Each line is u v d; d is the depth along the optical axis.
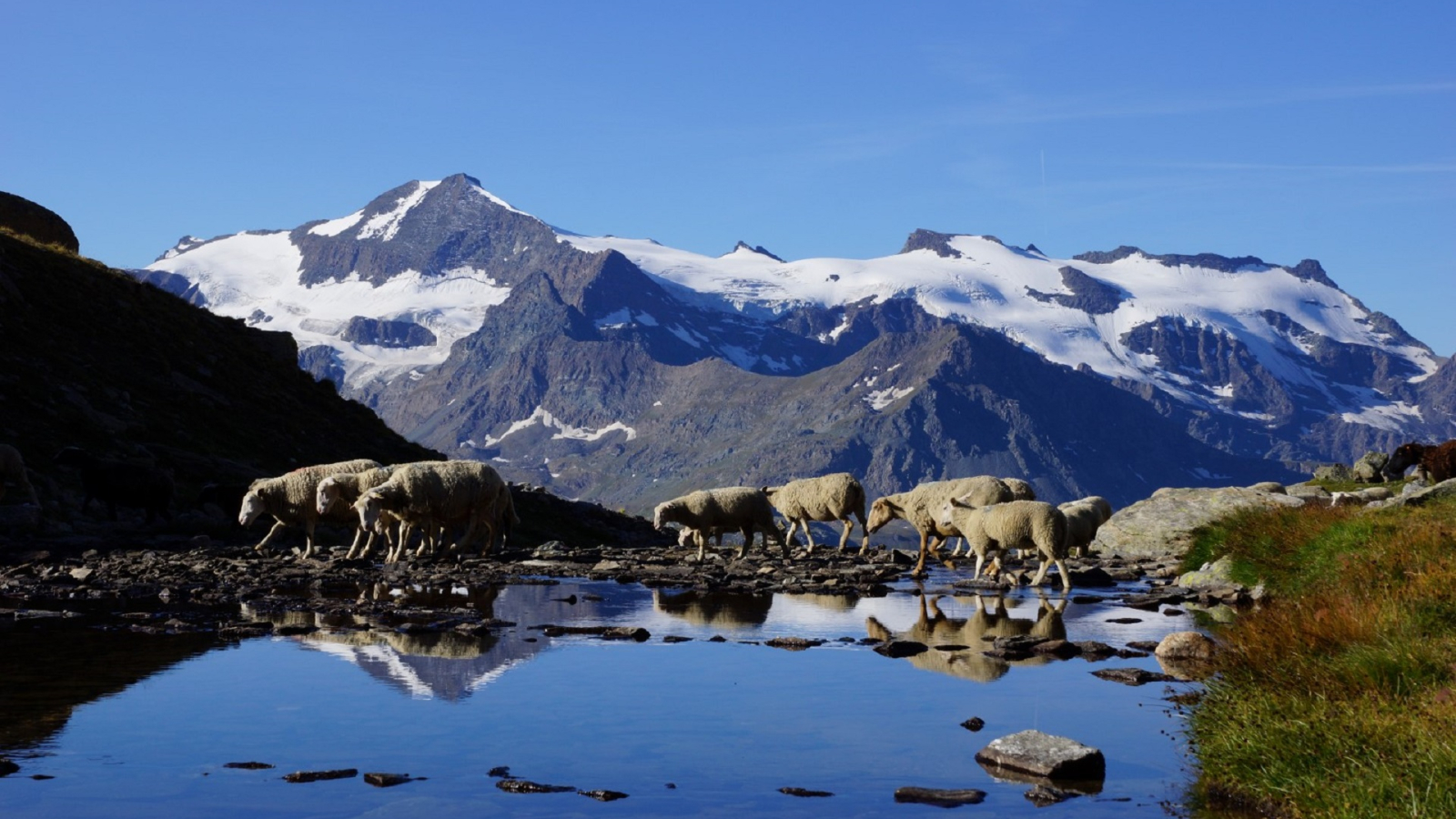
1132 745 11.76
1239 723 11.34
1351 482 47.94
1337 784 9.57
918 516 29.92
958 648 17.23
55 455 36.00
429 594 23.47
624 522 56.06
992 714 13.02
